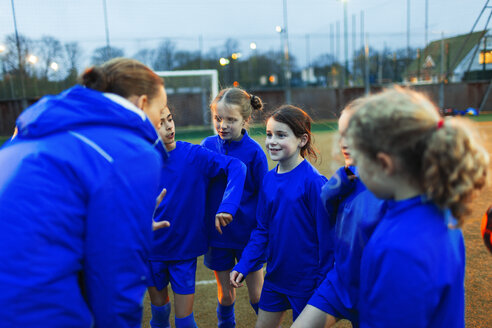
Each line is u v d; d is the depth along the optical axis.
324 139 11.34
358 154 0.90
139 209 0.96
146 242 1.00
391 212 0.92
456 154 0.80
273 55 19.00
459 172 0.80
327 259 1.66
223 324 2.11
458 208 0.84
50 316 0.85
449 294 0.86
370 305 0.91
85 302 0.94
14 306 0.82
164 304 2.01
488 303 2.26
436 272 0.83
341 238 1.36
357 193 1.28
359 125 0.88
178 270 1.96
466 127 0.83
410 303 0.83
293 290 1.77
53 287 0.85
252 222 2.26
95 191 0.91
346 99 19.03
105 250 0.91
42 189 0.88
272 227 1.82
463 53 19.52
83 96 1.00
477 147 0.83
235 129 2.28
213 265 2.20
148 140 1.10
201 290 2.67
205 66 18.48
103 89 1.09
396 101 0.86
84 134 0.96
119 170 0.94
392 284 0.85
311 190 1.71
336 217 1.46
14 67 15.86
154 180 1.02
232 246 2.18
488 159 0.86
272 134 1.82
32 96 16.16
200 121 17.23
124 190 0.94
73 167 0.91
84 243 0.92
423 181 0.84
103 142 0.95
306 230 1.74
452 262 0.87
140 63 1.16
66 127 0.96
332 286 1.40
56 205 0.87
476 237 3.37
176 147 2.01
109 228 0.91
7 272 0.82
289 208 1.75
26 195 0.87
